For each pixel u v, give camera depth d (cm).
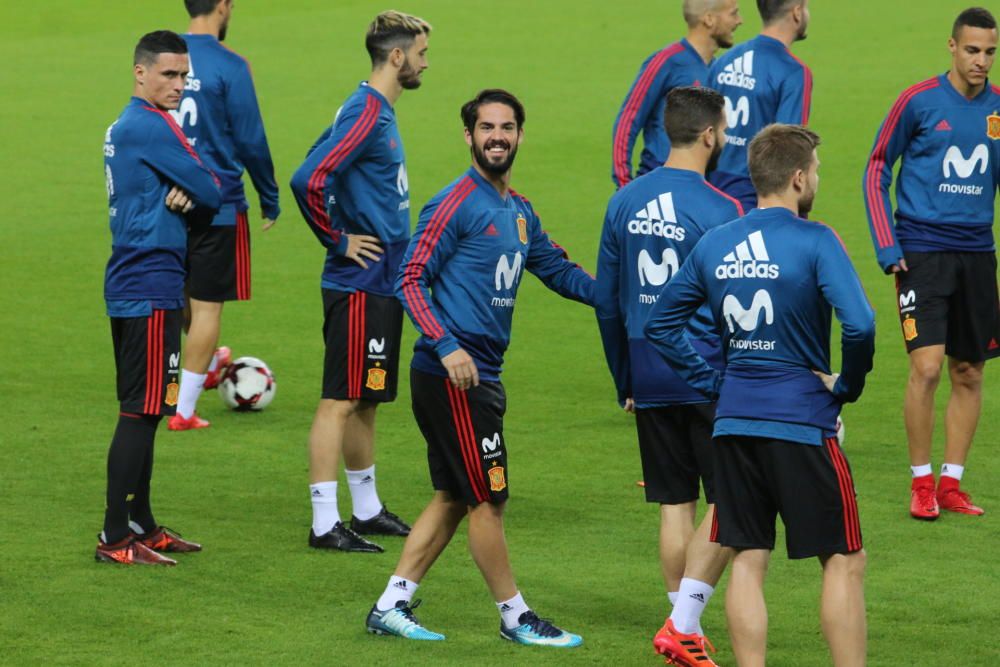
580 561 1892
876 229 2102
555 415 2630
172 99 1858
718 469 1454
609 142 5156
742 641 1426
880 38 6812
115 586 1762
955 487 2127
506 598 1616
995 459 2366
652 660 1562
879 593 1773
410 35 1969
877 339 3169
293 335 3209
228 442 2450
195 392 2520
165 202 1834
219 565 1856
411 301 1581
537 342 3177
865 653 1422
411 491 2212
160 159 1819
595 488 2209
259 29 7481
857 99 5662
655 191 1623
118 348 1858
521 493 2184
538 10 7919
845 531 1410
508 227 1625
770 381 1414
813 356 1416
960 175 2095
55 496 2127
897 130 2117
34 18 7906
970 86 2095
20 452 2347
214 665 1523
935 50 6475
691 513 1659
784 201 1441
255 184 2488
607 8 7919
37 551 1884
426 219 1606
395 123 2003
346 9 8075
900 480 2259
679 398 1608
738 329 1427
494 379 1630
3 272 3709
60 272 3725
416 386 1623
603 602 1745
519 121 1622
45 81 6266
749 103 2395
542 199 4456
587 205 4384
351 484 2022
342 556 1909
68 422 2528
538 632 1605
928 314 2081
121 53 6881
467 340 1608
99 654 1547
